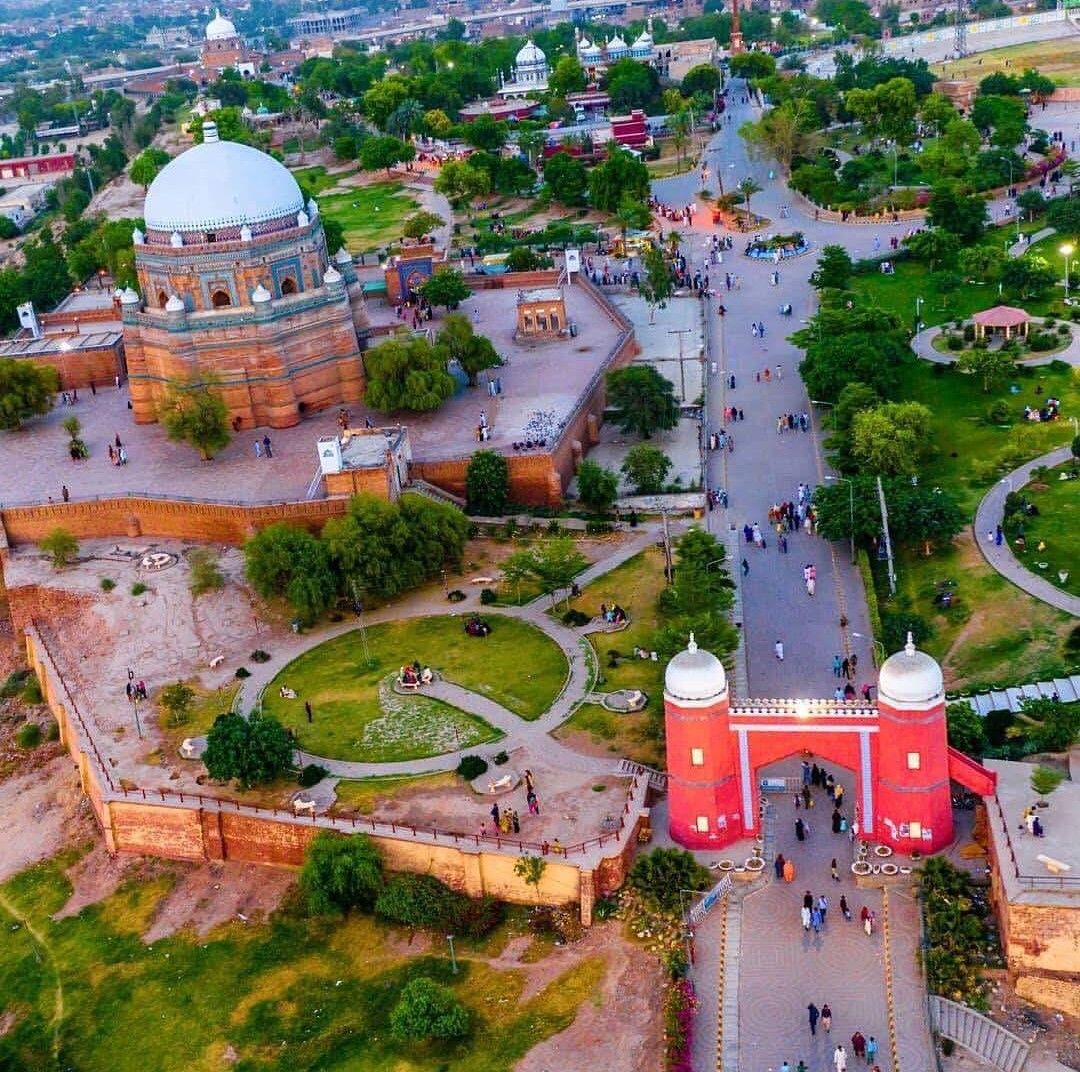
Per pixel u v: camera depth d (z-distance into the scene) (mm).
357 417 159875
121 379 179375
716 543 126875
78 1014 92688
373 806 101188
